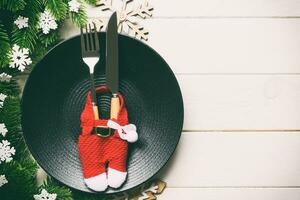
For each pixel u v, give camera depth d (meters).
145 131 0.76
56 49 0.71
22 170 0.70
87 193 0.75
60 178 0.73
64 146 0.75
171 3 0.78
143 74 0.75
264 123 0.79
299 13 0.78
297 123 0.79
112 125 0.70
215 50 0.78
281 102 0.79
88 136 0.70
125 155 0.72
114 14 0.71
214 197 0.79
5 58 0.69
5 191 0.69
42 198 0.72
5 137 0.71
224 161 0.79
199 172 0.78
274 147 0.79
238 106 0.79
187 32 0.78
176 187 0.78
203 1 0.78
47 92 0.75
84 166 0.71
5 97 0.71
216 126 0.79
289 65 0.79
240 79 0.79
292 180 0.79
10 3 0.68
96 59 0.72
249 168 0.79
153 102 0.75
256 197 0.79
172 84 0.73
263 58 0.79
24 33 0.71
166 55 0.78
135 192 0.77
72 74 0.75
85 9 0.77
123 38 0.73
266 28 0.78
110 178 0.71
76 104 0.76
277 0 0.78
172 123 0.74
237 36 0.78
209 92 0.79
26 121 0.72
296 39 0.79
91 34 0.72
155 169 0.74
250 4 0.78
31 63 0.76
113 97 0.72
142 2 0.77
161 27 0.78
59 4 0.70
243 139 0.79
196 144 0.79
